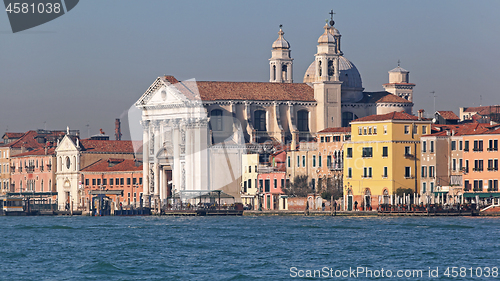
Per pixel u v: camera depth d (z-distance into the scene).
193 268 112.56
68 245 143.75
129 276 106.50
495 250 129.75
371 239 146.88
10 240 155.00
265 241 145.75
